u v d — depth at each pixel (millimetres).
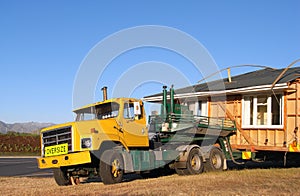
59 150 10883
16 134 42375
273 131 14602
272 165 17250
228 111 16344
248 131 15484
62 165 10781
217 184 10094
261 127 15000
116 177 11180
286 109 14172
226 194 8445
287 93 14195
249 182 10328
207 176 12125
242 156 15117
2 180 13500
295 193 8477
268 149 14648
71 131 10711
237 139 15836
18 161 25656
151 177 13547
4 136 40250
